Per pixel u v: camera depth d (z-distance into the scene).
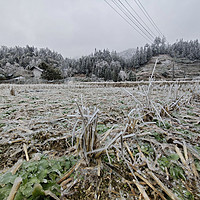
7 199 0.49
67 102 2.37
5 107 2.01
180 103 1.85
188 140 1.01
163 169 0.72
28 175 0.63
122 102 2.36
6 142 1.00
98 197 0.58
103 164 0.75
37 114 1.67
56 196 0.54
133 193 0.60
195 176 0.68
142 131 1.13
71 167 0.72
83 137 0.71
